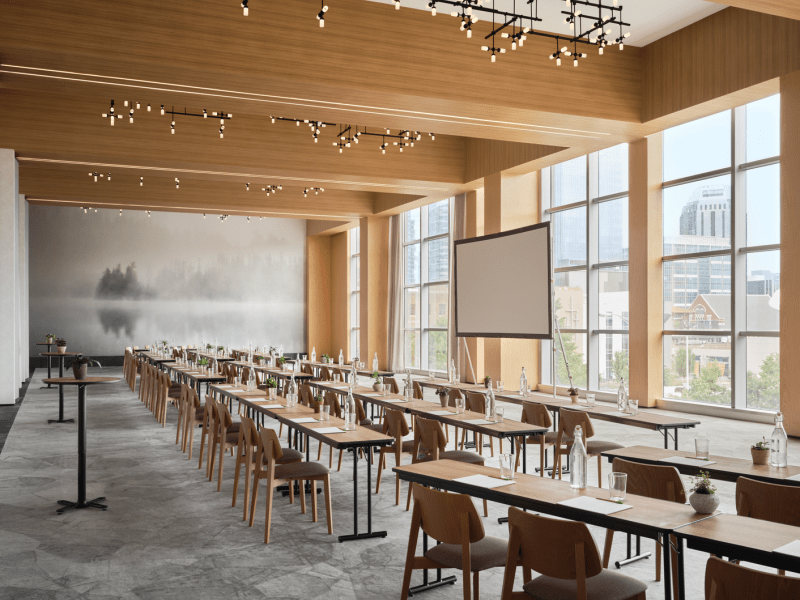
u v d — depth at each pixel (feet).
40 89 28.40
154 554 14.32
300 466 16.37
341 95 28.84
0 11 23.41
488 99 30.12
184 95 29.19
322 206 60.54
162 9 25.31
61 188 52.24
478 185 48.32
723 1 20.48
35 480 21.24
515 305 31.96
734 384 32.78
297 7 27.12
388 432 20.42
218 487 20.03
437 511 10.18
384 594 12.14
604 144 37.68
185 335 74.64
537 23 30.55
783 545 7.88
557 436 20.48
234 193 57.62
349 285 75.20
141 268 73.00
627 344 39.27
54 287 69.77
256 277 77.77
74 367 17.93
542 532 8.66
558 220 44.75
